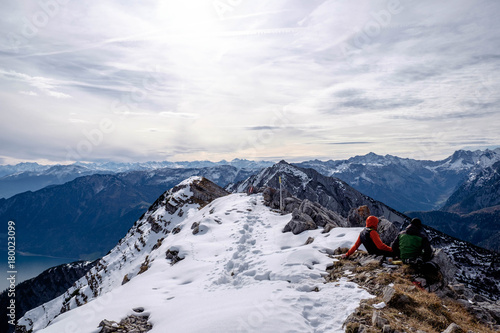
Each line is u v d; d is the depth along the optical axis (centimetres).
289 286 1005
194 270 1527
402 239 1052
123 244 7719
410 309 764
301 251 1319
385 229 1412
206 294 1109
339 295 869
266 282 1104
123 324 933
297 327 702
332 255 1302
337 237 1485
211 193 7406
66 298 7444
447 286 975
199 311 891
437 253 1045
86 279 7431
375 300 802
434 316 750
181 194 7425
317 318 754
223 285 1214
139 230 7856
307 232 1700
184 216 6512
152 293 1234
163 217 7031
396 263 1059
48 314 7331
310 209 2028
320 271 1126
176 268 1659
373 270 1028
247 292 1012
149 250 6156
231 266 1445
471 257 13312
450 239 15400
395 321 689
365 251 1230
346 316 750
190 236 2353
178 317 885
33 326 7162
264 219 2397
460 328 692
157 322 916
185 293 1168
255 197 3444
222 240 2005
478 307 881
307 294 880
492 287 11019
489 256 13300
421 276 971
